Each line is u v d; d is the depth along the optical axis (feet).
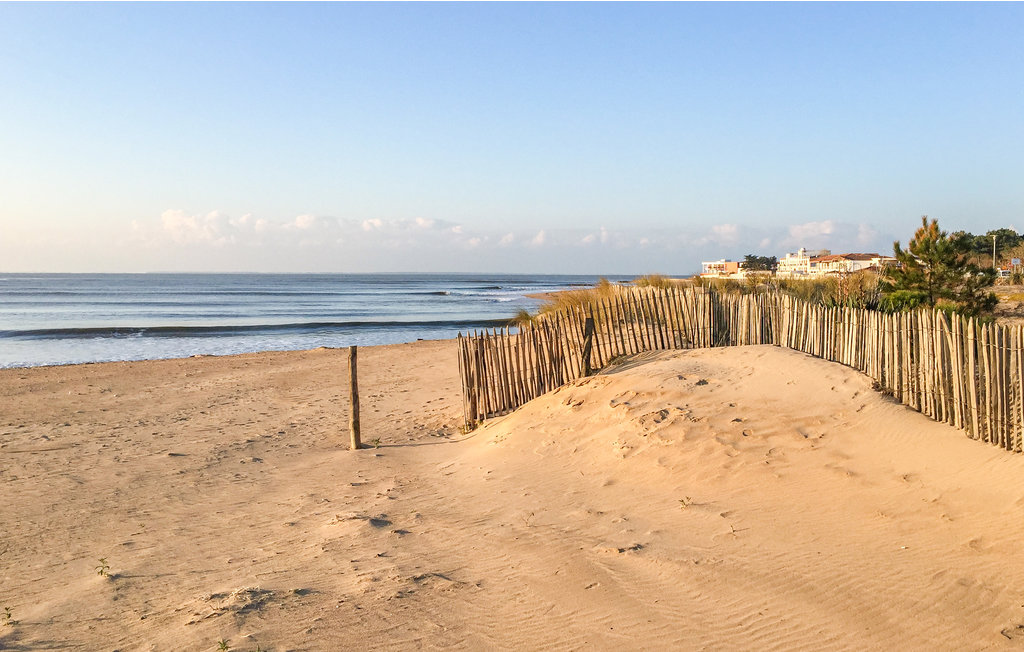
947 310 35.83
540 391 35.70
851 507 18.51
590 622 14.01
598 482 23.25
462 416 39.34
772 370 29.55
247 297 268.62
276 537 20.80
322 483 26.94
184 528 22.12
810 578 14.99
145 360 75.00
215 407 46.09
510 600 15.24
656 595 14.93
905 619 13.05
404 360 69.31
